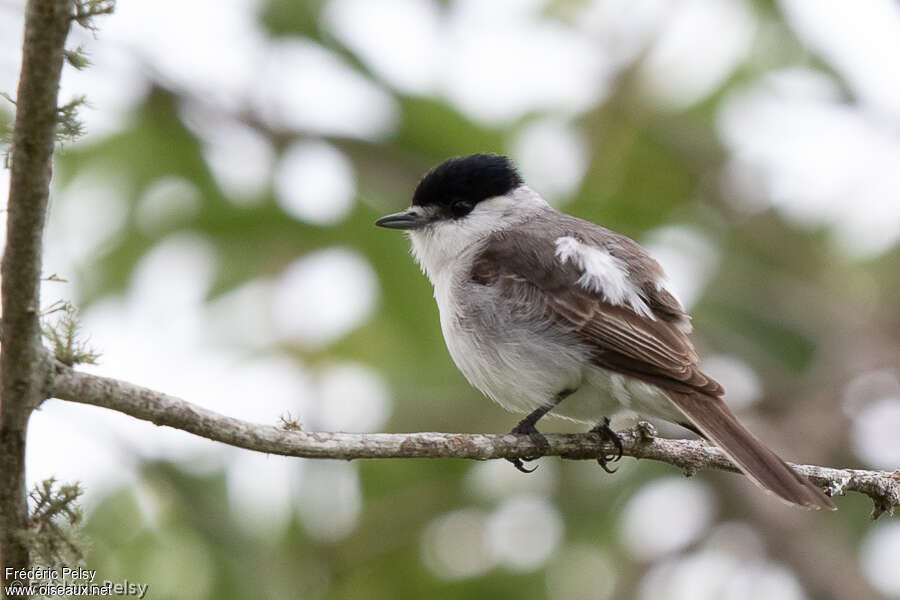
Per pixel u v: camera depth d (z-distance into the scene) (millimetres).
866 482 7965
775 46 13742
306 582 11328
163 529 10242
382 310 12484
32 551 5629
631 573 12312
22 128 4984
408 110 12242
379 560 11867
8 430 5465
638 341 8266
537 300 8602
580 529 12289
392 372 12312
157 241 12320
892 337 13875
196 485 10320
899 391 13531
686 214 13875
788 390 13602
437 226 9938
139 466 10266
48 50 4883
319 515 11336
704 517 12852
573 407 8680
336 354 12539
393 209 12500
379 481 12242
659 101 13570
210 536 10141
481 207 9898
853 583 12281
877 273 14492
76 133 5203
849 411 13469
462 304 8875
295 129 12570
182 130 12484
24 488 5578
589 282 8555
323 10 12219
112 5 5035
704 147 13984
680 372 8000
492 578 12008
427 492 12211
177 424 6016
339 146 12586
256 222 12484
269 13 12211
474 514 12328
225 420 6188
